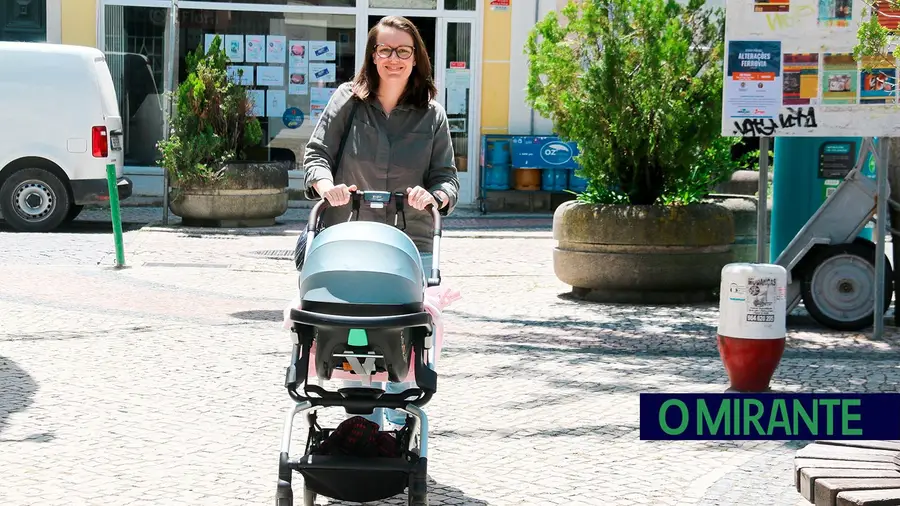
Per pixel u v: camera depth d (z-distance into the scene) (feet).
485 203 67.56
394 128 18.66
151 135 69.15
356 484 15.28
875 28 22.35
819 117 31.50
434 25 69.31
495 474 19.69
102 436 21.67
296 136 70.03
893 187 33.94
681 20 38.70
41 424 22.41
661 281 37.50
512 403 24.58
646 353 30.04
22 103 55.77
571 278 38.42
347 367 15.39
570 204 38.60
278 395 25.12
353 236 15.52
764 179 32.24
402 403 15.61
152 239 52.95
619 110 37.91
